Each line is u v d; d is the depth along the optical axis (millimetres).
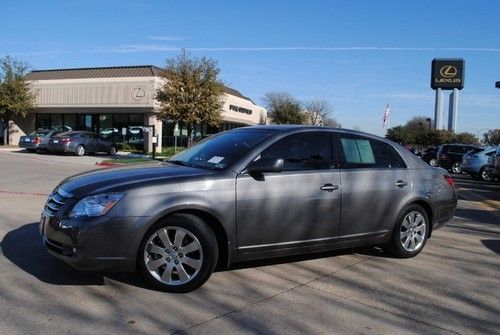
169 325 4250
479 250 7289
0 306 4523
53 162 22812
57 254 4930
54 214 4922
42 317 4316
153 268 4977
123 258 4812
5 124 39844
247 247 5348
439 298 5168
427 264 6430
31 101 37438
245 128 6277
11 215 8672
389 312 4734
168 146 36844
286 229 5539
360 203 6082
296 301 4918
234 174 5270
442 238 8062
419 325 4461
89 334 4023
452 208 7215
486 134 75875
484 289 5500
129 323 4258
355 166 6168
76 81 36500
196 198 5016
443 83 64375
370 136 6500
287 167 5629
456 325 4496
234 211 5195
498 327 4484
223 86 32312
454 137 62281
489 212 11164
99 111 36156
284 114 68500
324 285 5426
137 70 37375
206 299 4883
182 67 31203
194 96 31125
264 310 4656
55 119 38812
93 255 4738
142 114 35406
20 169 18359
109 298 4805
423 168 6887
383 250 6828
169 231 5008
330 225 5863
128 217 4781
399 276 5863
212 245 5082
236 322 4359
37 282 5172
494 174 17781
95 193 4828
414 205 6660
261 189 5355
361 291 5289
